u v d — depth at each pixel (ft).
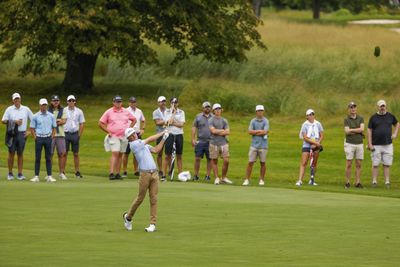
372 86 331.98
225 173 177.06
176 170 200.95
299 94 319.27
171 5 328.49
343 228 109.40
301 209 127.95
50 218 114.52
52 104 173.27
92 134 266.98
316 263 85.81
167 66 376.07
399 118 288.51
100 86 353.31
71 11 306.96
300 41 415.64
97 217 115.96
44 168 198.90
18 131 167.94
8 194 140.26
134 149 105.70
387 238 101.91
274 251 92.84
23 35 314.96
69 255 88.22
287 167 214.69
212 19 338.34
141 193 105.29
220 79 359.66
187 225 110.73
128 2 319.06
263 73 354.54
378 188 177.27
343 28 466.70
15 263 83.10
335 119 293.23
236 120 300.81
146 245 95.66
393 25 536.83
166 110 180.34
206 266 83.25
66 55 338.54
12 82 360.69
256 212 123.65
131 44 316.60
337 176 201.57
